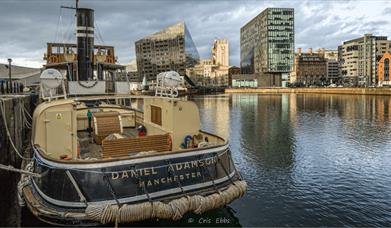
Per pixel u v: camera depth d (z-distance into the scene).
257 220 12.95
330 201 15.09
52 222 8.30
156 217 8.73
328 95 138.62
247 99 115.88
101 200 8.37
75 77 19.89
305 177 18.97
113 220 8.27
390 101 93.12
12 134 17.27
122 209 8.32
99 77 20.66
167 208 8.76
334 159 23.66
